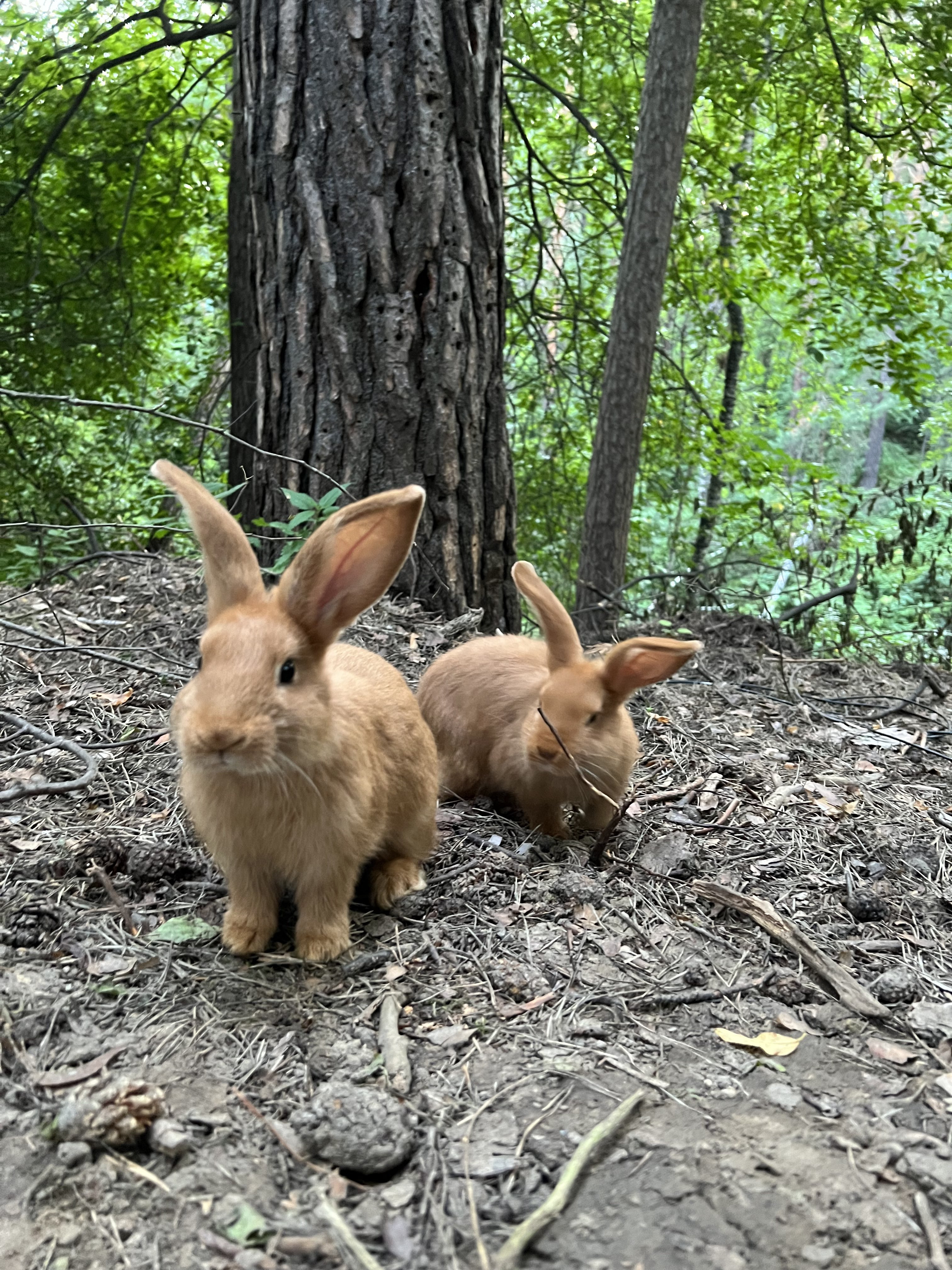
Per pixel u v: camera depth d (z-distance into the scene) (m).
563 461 2.33
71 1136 0.48
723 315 3.07
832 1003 0.63
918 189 2.16
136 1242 0.44
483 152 1.23
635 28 2.12
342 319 1.21
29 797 0.81
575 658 0.86
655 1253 0.44
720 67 2.05
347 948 0.66
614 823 0.77
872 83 2.08
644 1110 0.52
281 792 0.59
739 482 2.70
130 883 0.71
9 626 0.94
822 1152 0.50
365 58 1.16
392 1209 0.46
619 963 0.66
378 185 1.18
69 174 2.09
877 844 0.84
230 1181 0.47
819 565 1.91
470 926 0.70
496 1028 0.59
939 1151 0.50
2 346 2.02
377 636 1.18
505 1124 0.51
